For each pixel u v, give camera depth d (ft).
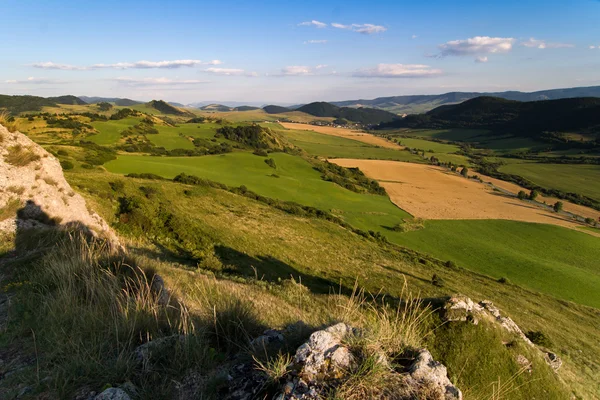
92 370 9.80
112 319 12.32
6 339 12.61
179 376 9.34
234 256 79.82
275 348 9.98
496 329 22.29
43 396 9.09
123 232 71.41
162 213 86.58
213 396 8.27
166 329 12.56
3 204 27.84
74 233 27.71
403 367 8.50
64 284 15.31
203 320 13.21
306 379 7.63
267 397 7.59
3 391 9.56
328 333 8.86
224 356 10.68
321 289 69.26
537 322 77.20
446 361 19.67
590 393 37.29
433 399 7.52
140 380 9.24
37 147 34.99
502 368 20.43
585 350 63.72
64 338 11.73
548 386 21.17
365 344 8.68
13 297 16.34
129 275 17.44
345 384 7.34
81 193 79.87
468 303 22.99
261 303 26.27
